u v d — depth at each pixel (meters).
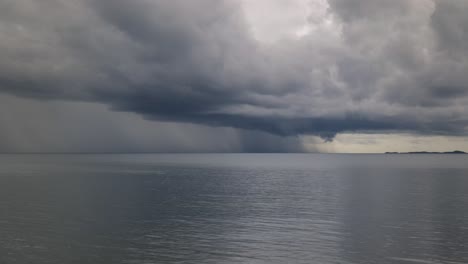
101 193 66.44
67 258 28.09
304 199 59.84
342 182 92.94
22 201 55.44
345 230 37.53
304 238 34.28
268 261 27.67
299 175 119.56
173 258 28.27
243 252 29.89
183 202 56.00
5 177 103.62
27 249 30.25
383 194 66.75
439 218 43.72
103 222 40.88
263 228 38.34
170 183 88.00
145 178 102.56
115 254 29.16
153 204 53.88
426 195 65.25
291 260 27.95
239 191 71.69
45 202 54.59
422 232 36.75
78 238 33.81
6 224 39.38
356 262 27.64
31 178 100.25
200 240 33.44
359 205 53.41
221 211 48.34
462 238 34.38
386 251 30.33
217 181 94.88
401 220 42.66
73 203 53.97
